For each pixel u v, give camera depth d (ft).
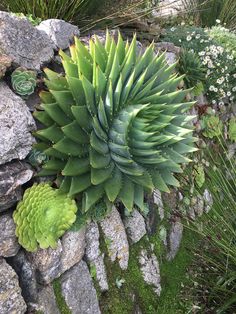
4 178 6.33
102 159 7.10
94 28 11.41
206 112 12.85
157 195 9.85
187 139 8.05
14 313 6.17
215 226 10.31
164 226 10.00
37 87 7.61
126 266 8.61
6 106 6.54
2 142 6.32
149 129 7.20
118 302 8.20
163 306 9.28
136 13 12.35
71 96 7.08
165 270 9.75
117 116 7.29
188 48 13.19
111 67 7.37
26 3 10.16
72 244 7.23
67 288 7.22
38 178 6.99
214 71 13.12
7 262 6.49
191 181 11.35
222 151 13.51
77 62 7.22
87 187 7.05
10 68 7.26
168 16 15.69
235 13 17.42
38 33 7.97
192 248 10.61
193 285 10.12
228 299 9.64
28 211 6.49
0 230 6.34
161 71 7.94
